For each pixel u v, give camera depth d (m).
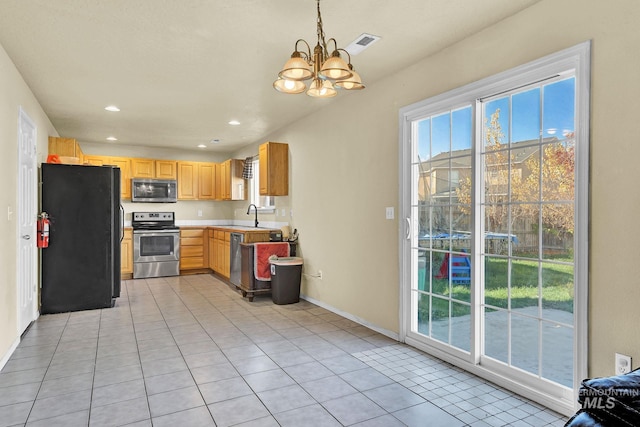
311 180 4.77
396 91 3.37
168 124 5.31
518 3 2.27
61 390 2.42
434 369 2.76
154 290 5.54
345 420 2.08
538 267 2.35
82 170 4.39
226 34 2.66
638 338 1.84
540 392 2.28
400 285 3.31
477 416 2.12
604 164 1.96
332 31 2.61
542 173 2.33
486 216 2.68
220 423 2.04
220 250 6.44
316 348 3.18
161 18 2.43
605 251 1.96
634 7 1.84
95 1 2.23
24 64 3.16
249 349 3.15
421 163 3.19
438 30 2.60
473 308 2.70
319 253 4.60
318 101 4.25
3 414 2.13
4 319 2.84
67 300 4.32
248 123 5.27
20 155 3.37
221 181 7.45
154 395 2.35
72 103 4.26
